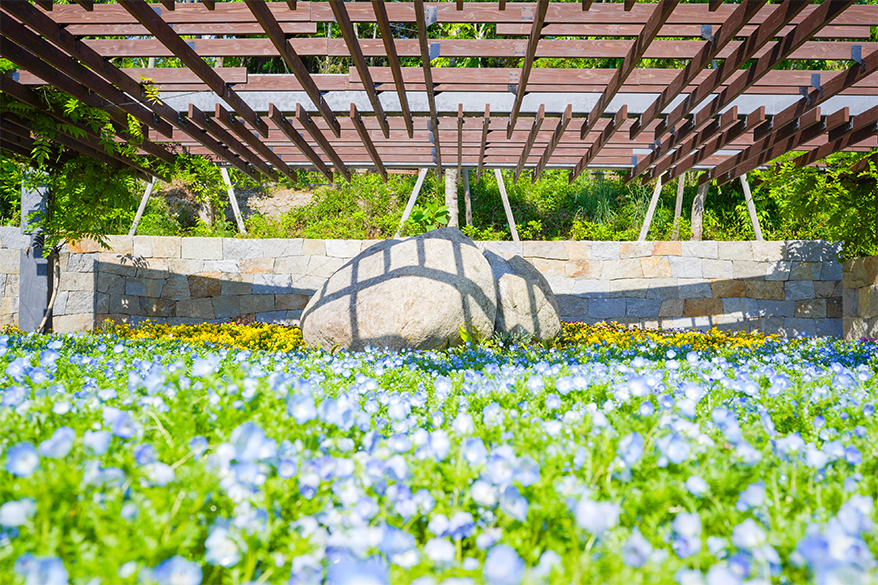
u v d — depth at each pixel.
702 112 4.81
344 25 3.22
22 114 5.05
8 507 0.87
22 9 3.21
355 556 0.90
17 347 3.45
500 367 3.31
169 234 11.16
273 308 8.86
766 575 0.82
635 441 1.18
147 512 0.93
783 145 5.73
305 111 4.96
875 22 3.56
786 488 1.16
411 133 5.21
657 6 3.17
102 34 3.74
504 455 1.14
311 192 12.86
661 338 6.98
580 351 5.04
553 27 3.80
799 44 3.35
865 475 1.32
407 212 9.71
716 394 2.22
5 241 8.19
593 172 12.09
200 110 4.97
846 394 2.08
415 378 2.84
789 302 8.69
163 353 3.91
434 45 3.95
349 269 6.20
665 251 8.91
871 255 7.96
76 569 0.80
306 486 1.11
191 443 1.22
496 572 0.73
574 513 0.96
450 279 5.68
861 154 6.87
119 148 5.93
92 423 1.39
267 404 1.39
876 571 0.80
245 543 0.92
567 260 9.00
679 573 0.77
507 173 11.98
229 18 3.71
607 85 4.38
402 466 1.18
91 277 8.20
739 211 10.54
